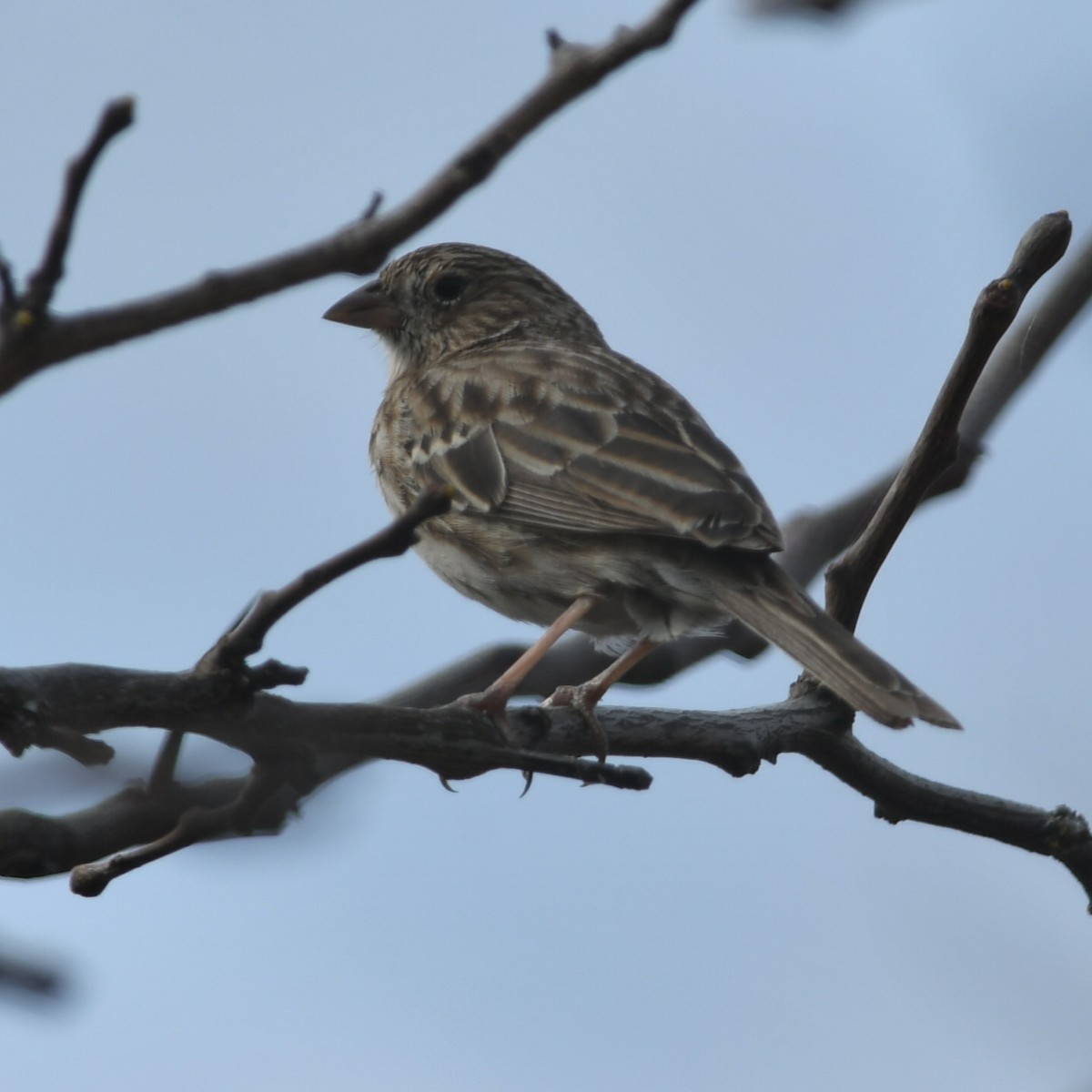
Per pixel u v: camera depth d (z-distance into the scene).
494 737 6.74
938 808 9.16
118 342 5.25
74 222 5.12
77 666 5.89
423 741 6.52
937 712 7.69
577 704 8.73
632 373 11.08
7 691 5.72
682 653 11.03
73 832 6.17
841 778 9.11
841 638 8.26
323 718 6.29
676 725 8.71
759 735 8.77
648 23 6.30
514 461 10.43
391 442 11.41
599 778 6.79
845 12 7.45
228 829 6.21
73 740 5.92
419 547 11.01
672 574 9.55
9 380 5.12
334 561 5.72
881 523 8.39
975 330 7.60
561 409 10.53
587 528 9.82
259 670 6.02
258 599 5.89
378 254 5.71
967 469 10.95
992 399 11.07
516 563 10.30
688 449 10.02
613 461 10.03
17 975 5.68
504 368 11.20
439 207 5.84
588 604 9.77
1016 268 7.39
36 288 5.11
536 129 6.11
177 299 5.31
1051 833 9.23
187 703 5.98
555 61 6.30
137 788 6.23
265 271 5.45
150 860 6.20
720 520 9.21
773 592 8.89
